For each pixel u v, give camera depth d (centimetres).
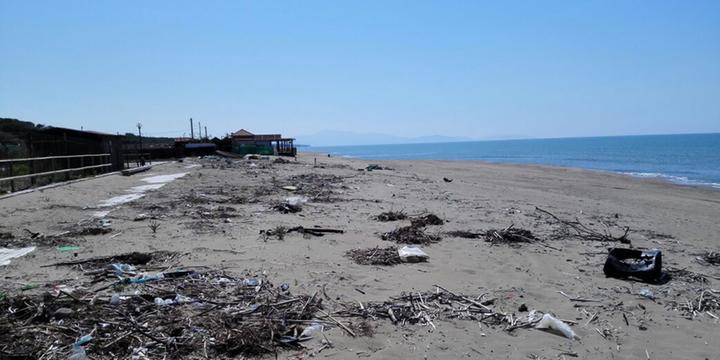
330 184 2100
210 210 1293
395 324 550
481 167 4297
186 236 952
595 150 10381
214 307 564
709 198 2256
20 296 564
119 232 984
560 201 1811
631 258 793
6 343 454
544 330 553
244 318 538
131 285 634
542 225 1215
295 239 952
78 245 865
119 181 2058
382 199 1642
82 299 570
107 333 484
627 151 9275
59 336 474
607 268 773
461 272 768
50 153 2253
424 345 502
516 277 754
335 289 657
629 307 634
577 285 724
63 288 616
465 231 1087
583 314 605
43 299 561
